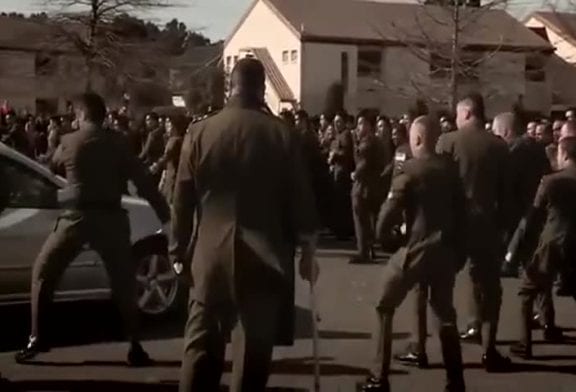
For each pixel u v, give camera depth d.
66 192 8.55
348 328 10.76
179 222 6.35
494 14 63.62
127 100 45.53
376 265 15.84
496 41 61.22
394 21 57.78
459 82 42.62
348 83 65.44
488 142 9.01
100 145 8.52
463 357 9.55
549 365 9.34
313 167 13.80
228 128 6.24
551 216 9.27
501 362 9.07
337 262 16.20
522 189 11.61
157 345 9.75
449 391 7.93
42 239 9.73
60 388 8.18
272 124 6.31
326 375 8.75
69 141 8.52
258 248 6.11
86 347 9.64
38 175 9.80
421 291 8.12
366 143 15.95
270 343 6.11
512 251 9.46
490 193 8.96
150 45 55.84
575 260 9.23
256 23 71.44
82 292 9.97
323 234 20.34
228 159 6.20
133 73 53.88
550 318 10.39
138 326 8.98
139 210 10.49
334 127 20.88
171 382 8.42
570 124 10.06
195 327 6.27
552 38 68.06
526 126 14.84
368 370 8.91
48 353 9.36
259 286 6.13
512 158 9.68
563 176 9.20
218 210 6.18
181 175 6.33
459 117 9.20
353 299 12.59
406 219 7.89
